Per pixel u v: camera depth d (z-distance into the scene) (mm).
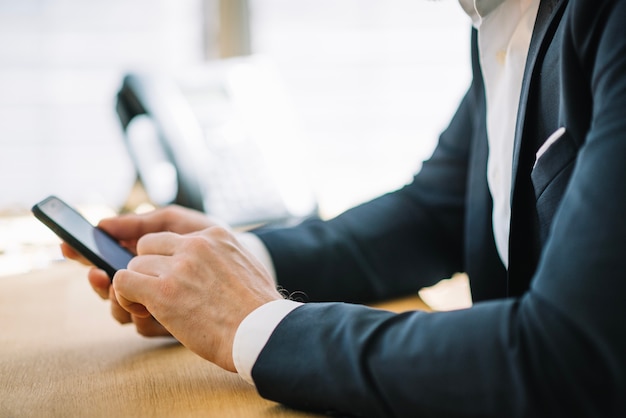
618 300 462
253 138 1592
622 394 459
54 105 2068
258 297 662
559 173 614
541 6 687
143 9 2102
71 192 2092
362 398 538
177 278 679
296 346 583
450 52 2215
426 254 1094
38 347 837
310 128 2213
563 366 474
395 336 549
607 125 503
